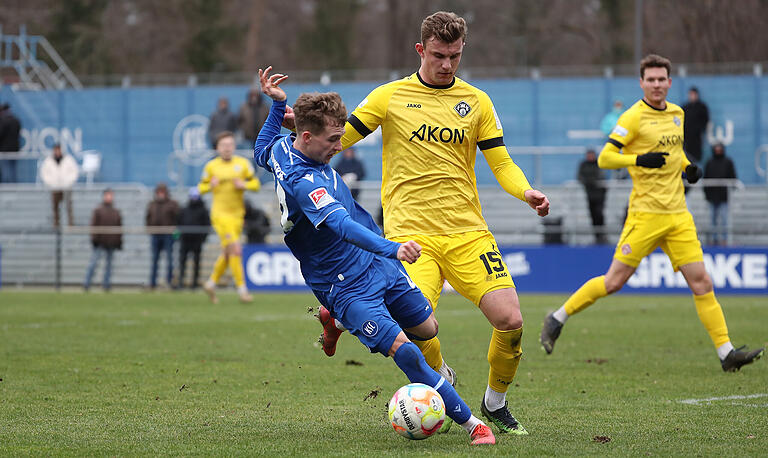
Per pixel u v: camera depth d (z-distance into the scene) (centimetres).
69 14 14238
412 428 1816
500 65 15688
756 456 1762
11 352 3447
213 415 2227
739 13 11606
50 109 9862
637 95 8975
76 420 2150
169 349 3575
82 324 4550
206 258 7794
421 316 1953
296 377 2872
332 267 1880
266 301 6159
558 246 6850
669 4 11912
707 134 8706
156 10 14962
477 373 2991
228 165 5666
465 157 2133
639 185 3225
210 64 14950
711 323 3055
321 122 1827
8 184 9081
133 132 9706
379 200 8156
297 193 1817
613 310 5481
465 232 2091
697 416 2208
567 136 9050
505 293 2016
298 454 1783
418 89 2131
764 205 7550
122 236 7362
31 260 8050
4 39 11169
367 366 3131
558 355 3472
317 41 15750
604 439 1909
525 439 1933
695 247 3153
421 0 15600
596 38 14888
